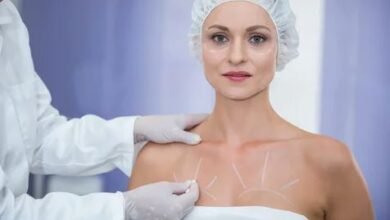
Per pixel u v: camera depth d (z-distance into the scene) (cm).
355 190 107
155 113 169
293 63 162
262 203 104
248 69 102
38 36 169
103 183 170
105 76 169
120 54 168
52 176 168
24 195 108
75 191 169
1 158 112
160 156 115
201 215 104
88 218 103
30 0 168
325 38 162
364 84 161
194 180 108
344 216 110
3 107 113
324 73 162
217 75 104
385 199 161
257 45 103
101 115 170
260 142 110
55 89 170
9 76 120
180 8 166
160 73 168
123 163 128
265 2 102
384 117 161
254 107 109
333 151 106
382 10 159
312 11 162
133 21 167
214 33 103
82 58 169
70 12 168
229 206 104
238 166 108
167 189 106
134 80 169
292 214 100
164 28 167
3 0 118
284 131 110
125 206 106
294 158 106
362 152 162
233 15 101
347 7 160
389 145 160
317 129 163
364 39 160
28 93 122
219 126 112
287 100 163
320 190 105
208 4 104
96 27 168
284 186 104
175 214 103
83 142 127
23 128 120
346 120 162
